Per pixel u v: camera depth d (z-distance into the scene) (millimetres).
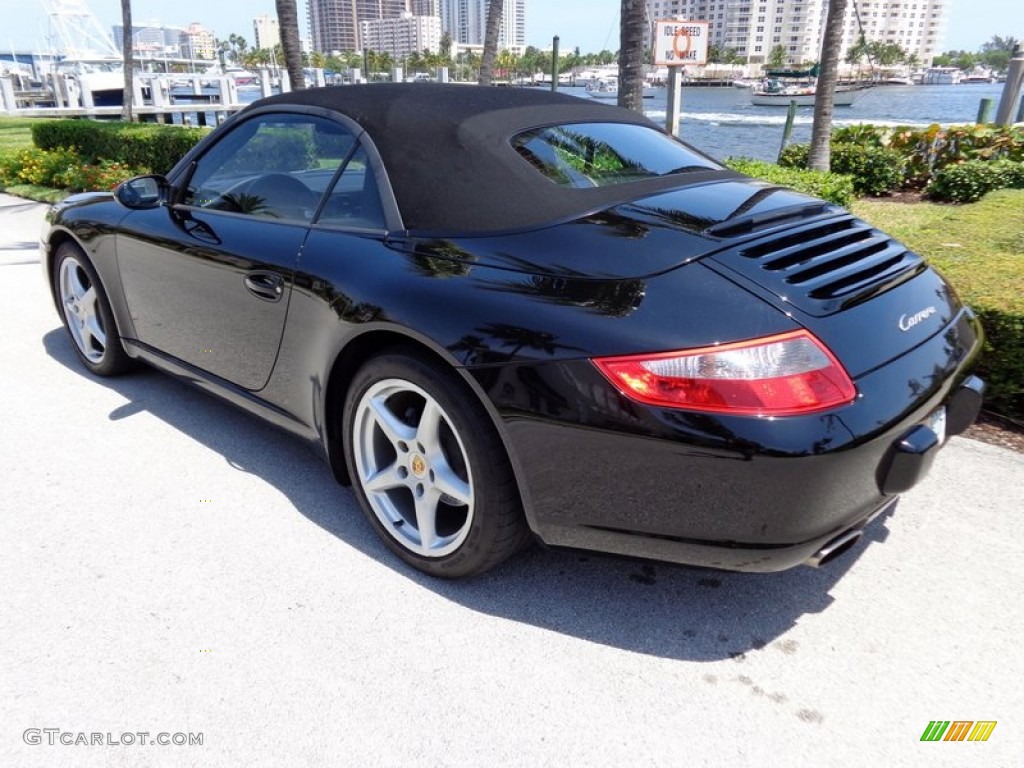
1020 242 4887
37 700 2029
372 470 2584
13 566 2574
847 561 2598
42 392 3984
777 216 2420
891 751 1869
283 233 2793
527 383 2020
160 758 1854
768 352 1854
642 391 1881
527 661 2166
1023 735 1912
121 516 2861
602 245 2162
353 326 2391
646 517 1987
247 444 3428
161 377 4195
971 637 2242
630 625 2309
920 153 9984
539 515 2133
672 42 9773
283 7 11305
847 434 1843
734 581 2512
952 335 2301
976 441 3398
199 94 55875
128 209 3555
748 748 1881
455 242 2338
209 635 2260
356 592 2451
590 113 3010
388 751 1874
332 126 2797
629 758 1854
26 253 7230
